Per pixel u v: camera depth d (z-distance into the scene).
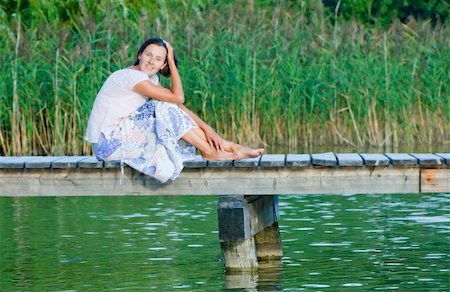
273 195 15.54
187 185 14.15
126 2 31.88
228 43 28.64
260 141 28.59
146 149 13.73
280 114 29.17
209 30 29.05
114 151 13.70
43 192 14.38
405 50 30.20
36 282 13.68
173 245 15.93
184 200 20.83
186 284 13.41
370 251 15.24
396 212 18.75
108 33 27.94
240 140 28.30
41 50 28.06
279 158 14.30
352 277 13.61
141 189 14.19
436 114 30.19
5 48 28.23
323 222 17.81
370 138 29.34
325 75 29.44
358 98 29.36
